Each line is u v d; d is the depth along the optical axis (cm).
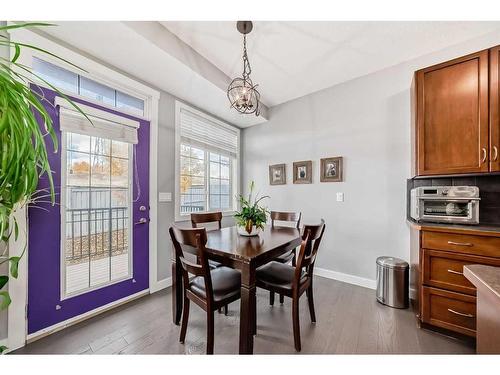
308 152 314
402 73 242
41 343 160
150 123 246
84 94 195
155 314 200
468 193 178
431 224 184
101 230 206
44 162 111
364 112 267
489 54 165
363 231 265
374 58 235
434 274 172
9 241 150
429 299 174
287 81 281
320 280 283
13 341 152
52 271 173
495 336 69
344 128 281
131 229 228
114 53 191
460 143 176
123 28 163
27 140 101
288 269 188
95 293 199
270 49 220
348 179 277
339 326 183
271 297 218
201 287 156
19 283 155
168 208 266
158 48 185
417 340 164
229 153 372
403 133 240
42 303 167
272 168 352
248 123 375
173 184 272
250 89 200
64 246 180
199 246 137
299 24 186
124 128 221
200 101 289
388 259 229
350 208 275
